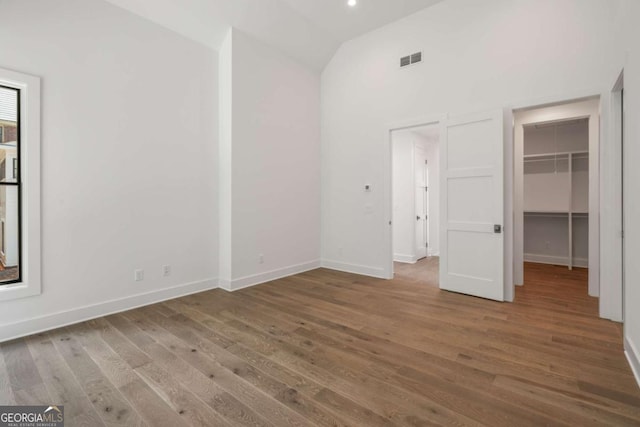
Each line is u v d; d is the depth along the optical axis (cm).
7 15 264
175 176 381
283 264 486
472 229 381
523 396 186
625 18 239
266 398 186
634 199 215
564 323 297
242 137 420
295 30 454
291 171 497
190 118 394
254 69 434
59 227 294
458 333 277
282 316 321
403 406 178
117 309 332
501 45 369
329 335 275
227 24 397
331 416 170
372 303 361
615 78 275
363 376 209
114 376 210
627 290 230
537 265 566
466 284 390
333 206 538
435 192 699
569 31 328
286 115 486
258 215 445
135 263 347
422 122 431
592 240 383
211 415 171
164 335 275
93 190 315
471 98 391
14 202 281
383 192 475
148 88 355
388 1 411
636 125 209
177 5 353
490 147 364
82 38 305
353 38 504
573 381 201
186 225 393
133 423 165
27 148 273
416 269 547
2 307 265
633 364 212
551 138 579
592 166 385
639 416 168
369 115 488
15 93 277
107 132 324
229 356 237
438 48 417
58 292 295
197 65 399
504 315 320
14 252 282
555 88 336
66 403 182
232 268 413
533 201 598
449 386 197
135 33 343
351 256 517
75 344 257
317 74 543
